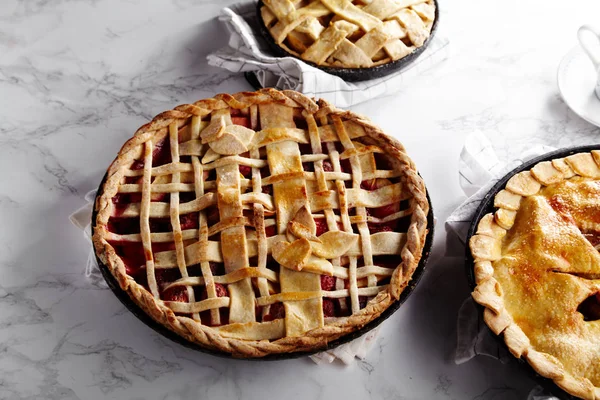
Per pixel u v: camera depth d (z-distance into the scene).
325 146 0.71
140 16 0.91
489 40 0.92
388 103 0.86
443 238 0.76
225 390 0.68
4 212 0.76
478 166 0.77
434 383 0.69
